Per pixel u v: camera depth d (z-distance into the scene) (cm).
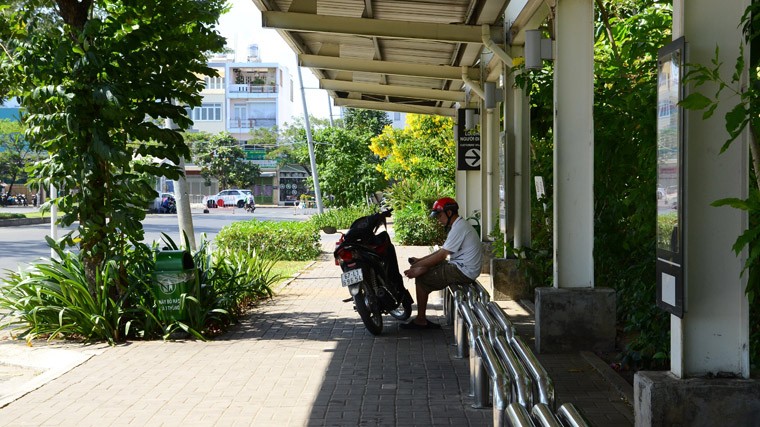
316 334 956
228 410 621
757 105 430
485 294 844
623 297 841
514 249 1179
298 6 1122
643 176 817
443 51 1420
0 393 716
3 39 959
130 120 944
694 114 473
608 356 817
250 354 835
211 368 769
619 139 866
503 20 1138
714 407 472
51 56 913
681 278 455
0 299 958
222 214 5594
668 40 767
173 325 928
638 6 980
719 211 475
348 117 6494
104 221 945
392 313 1021
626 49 859
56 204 931
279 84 9250
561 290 837
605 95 880
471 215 2042
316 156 4247
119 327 921
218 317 973
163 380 720
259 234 2027
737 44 470
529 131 1177
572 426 334
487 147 1727
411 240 2497
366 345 884
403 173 3244
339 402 643
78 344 895
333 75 1836
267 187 8750
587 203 841
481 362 621
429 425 579
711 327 480
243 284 1182
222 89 9288
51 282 946
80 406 633
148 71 945
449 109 2181
